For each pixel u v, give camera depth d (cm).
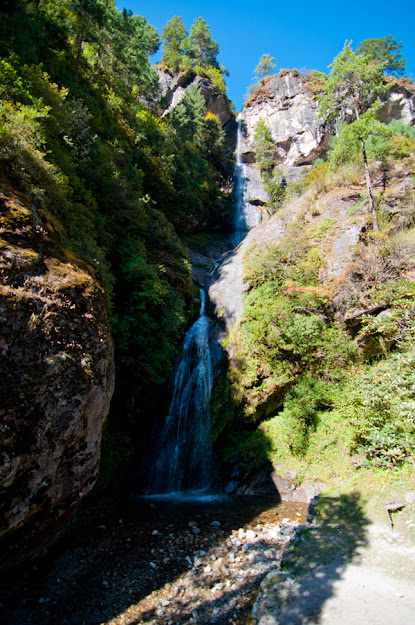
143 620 550
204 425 1314
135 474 1152
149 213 1722
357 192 1628
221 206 2889
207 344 1493
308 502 1003
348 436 1077
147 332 1232
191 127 3147
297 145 3703
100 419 692
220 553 744
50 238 705
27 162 745
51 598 588
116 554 732
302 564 639
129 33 2862
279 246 1535
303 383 1225
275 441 1173
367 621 481
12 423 504
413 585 540
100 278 847
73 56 2059
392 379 932
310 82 3994
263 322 1332
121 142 1922
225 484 1153
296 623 500
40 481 555
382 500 798
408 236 1330
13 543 557
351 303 1264
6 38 1236
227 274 1773
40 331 577
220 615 559
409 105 3378
